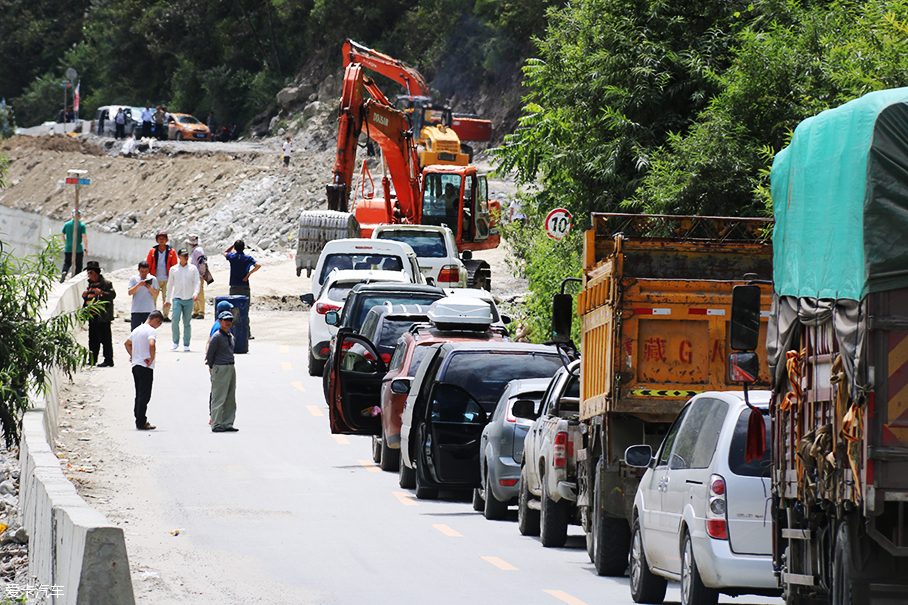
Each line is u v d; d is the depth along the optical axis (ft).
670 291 138.82
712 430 111.45
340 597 121.49
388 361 252.83
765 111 241.55
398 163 469.57
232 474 209.46
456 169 497.46
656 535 118.83
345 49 527.81
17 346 234.17
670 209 240.73
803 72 237.45
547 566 144.36
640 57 274.98
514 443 179.42
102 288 328.49
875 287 79.66
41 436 181.98
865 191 81.10
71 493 126.82
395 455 222.89
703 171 236.84
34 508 145.18
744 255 150.10
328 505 185.68
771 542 102.27
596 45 285.43
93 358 256.73
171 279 359.05
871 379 79.20
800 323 95.66
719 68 275.39
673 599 129.18
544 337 318.65
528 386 182.80
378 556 146.41
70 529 106.11
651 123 282.56
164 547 147.95
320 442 248.93
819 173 91.91
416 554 148.87
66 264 475.31
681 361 139.13
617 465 139.85
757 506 103.76
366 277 327.67
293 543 153.69
